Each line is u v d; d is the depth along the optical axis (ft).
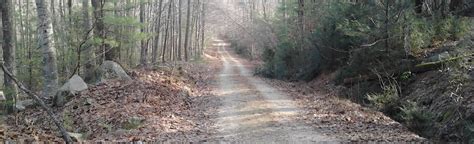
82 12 58.75
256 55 198.18
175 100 48.39
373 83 57.67
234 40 277.23
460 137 32.37
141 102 43.04
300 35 92.43
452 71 42.47
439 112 38.09
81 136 30.73
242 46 237.25
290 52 96.22
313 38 79.30
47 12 44.83
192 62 139.74
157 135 31.45
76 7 63.52
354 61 62.34
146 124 34.53
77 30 60.23
